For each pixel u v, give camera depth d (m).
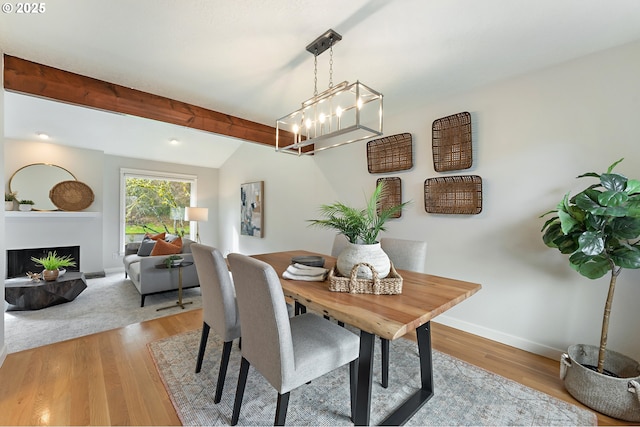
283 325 1.18
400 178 3.00
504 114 2.29
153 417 1.46
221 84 2.34
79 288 3.46
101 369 1.89
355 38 1.73
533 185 2.16
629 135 1.78
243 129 3.22
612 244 1.57
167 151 5.21
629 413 1.43
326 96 1.70
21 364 1.94
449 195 2.59
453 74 2.20
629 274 1.80
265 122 3.35
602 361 1.64
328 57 1.94
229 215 5.93
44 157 4.34
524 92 2.19
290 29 1.64
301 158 4.13
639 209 1.43
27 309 3.11
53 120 3.76
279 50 1.85
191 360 2.02
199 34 1.69
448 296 1.38
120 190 5.13
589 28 1.63
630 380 1.45
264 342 1.25
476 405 1.59
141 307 3.25
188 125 2.79
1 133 1.92
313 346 1.36
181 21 1.57
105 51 1.87
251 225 5.13
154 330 2.54
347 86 1.56
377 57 1.94
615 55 1.83
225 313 1.57
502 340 2.33
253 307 1.27
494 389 1.73
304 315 1.74
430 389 1.67
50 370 1.87
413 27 1.62
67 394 1.63
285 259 2.33
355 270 1.44
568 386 1.67
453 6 1.45
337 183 3.63
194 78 2.24
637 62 1.75
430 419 1.48
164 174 5.61
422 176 2.83
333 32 1.66
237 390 1.42
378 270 1.48
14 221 4.07
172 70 2.11
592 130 1.91
